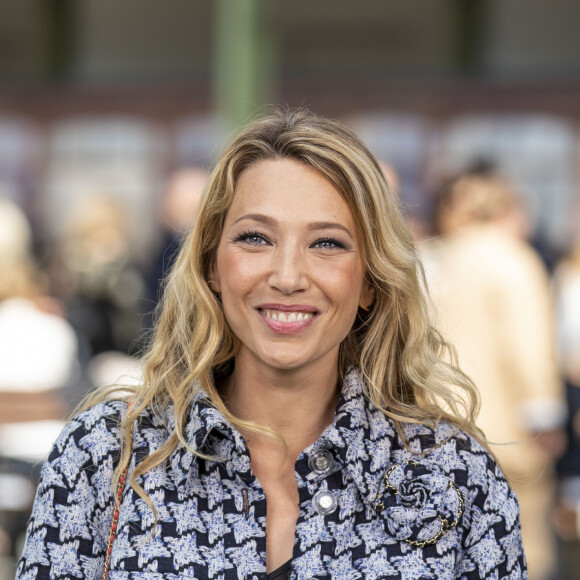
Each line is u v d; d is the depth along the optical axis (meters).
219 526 2.94
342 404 3.09
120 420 3.04
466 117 14.74
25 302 7.27
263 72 7.18
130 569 2.86
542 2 14.52
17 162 15.39
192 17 15.05
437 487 3.01
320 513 2.97
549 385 6.62
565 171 14.53
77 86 15.30
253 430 3.02
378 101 14.85
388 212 3.07
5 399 7.10
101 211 9.23
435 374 3.22
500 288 6.54
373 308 3.20
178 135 15.16
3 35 15.33
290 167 2.97
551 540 7.01
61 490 2.96
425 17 14.71
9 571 6.79
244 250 2.97
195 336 3.09
